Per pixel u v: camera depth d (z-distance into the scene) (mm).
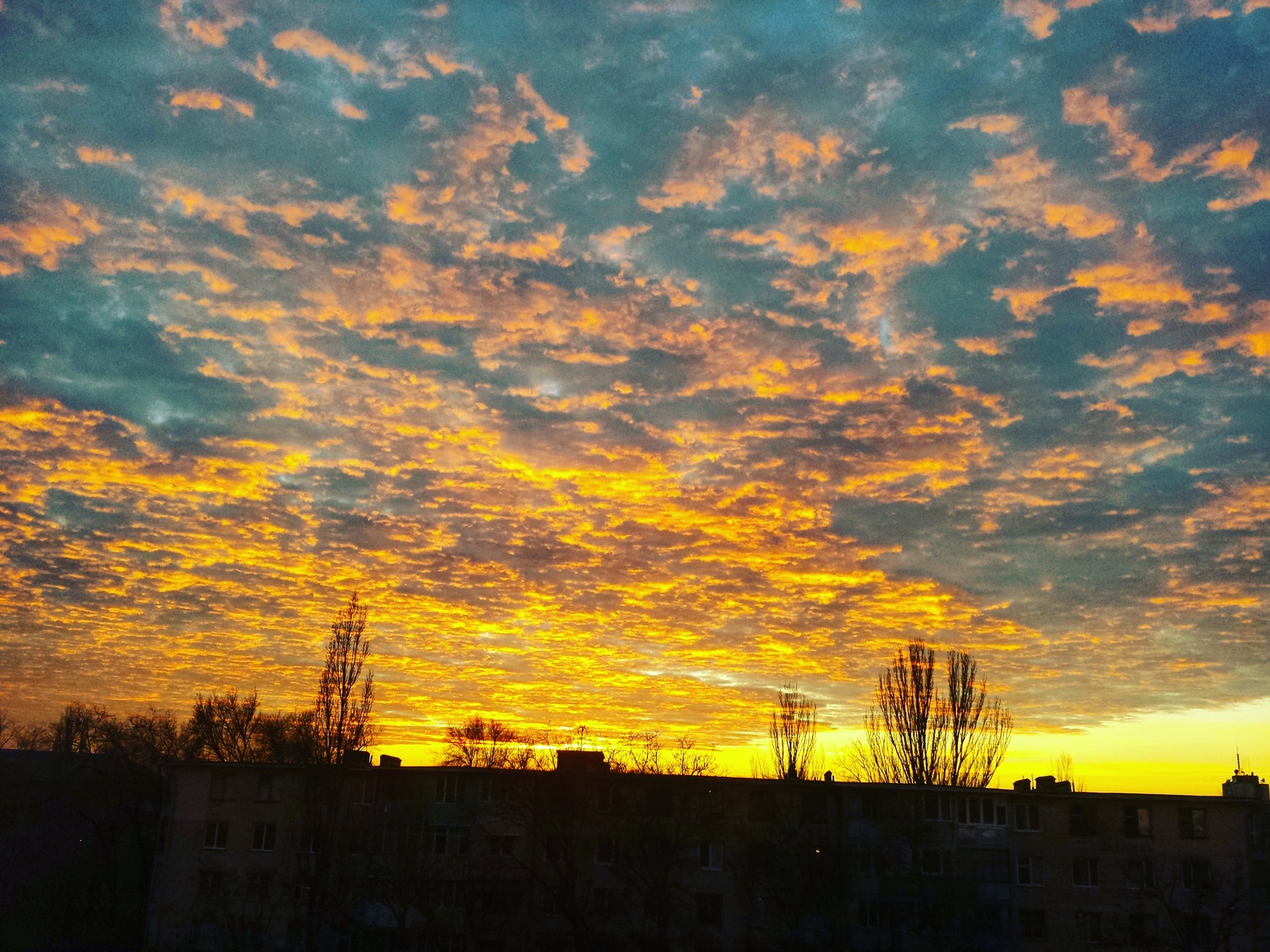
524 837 60438
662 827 58125
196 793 62781
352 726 70562
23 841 80750
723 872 59531
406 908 55594
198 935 59875
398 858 58219
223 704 90125
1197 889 59781
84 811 81750
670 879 59312
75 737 95562
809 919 57375
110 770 81438
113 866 76750
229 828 62000
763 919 58438
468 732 74812
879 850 59562
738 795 61312
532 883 56656
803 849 58250
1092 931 59312
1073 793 61438
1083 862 60500
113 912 75062
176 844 61844
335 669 71875
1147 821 61344
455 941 57688
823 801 61375
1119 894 59875
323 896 57812
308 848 60375
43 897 77625
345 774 61469
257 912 59656
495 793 61344
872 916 58625
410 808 60938
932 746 84688
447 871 59062
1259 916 60812
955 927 57969
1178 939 57906
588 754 61844
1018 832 60938
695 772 65000
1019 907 59500
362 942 58500
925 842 60250
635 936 55906
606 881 59281
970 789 61219
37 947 72375
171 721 91875
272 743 87812
